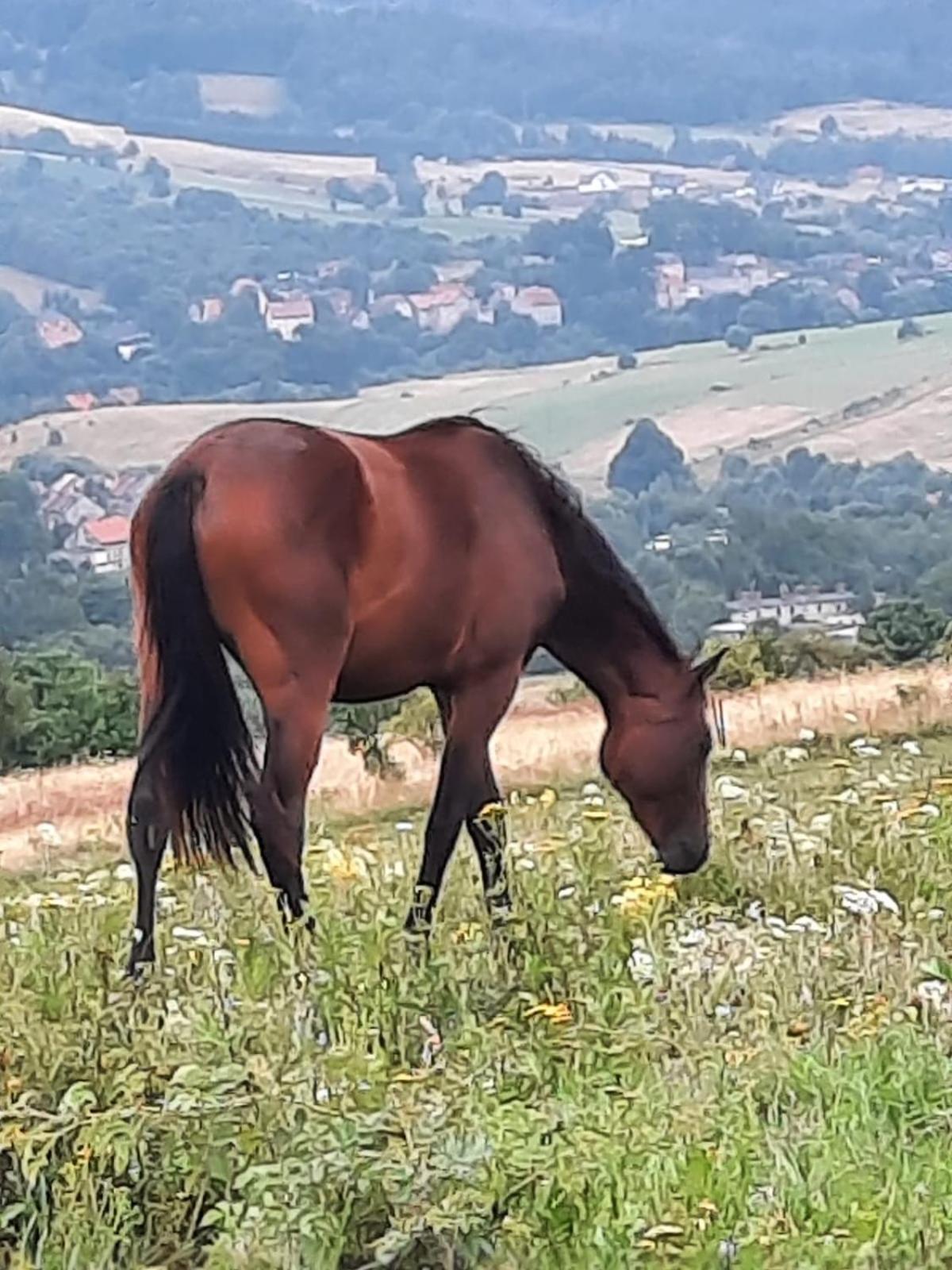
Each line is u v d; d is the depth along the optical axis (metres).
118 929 7.51
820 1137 5.14
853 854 8.88
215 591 7.39
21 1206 4.59
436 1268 4.50
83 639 36.34
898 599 30.38
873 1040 5.89
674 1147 4.93
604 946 7.05
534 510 8.38
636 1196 4.70
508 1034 6.09
